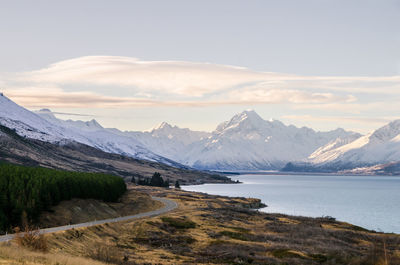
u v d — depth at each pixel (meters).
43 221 82.88
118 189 119.62
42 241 44.91
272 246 66.69
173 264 49.62
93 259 47.28
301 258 58.78
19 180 85.81
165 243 65.75
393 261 56.94
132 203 117.81
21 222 76.75
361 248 72.69
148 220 84.12
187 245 66.25
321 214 176.88
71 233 57.72
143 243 64.50
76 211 93.00
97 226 66.94
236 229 87.31
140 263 48.50
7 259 33.81
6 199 77.88
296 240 75.56
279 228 91.31
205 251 61.34
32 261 34.62
